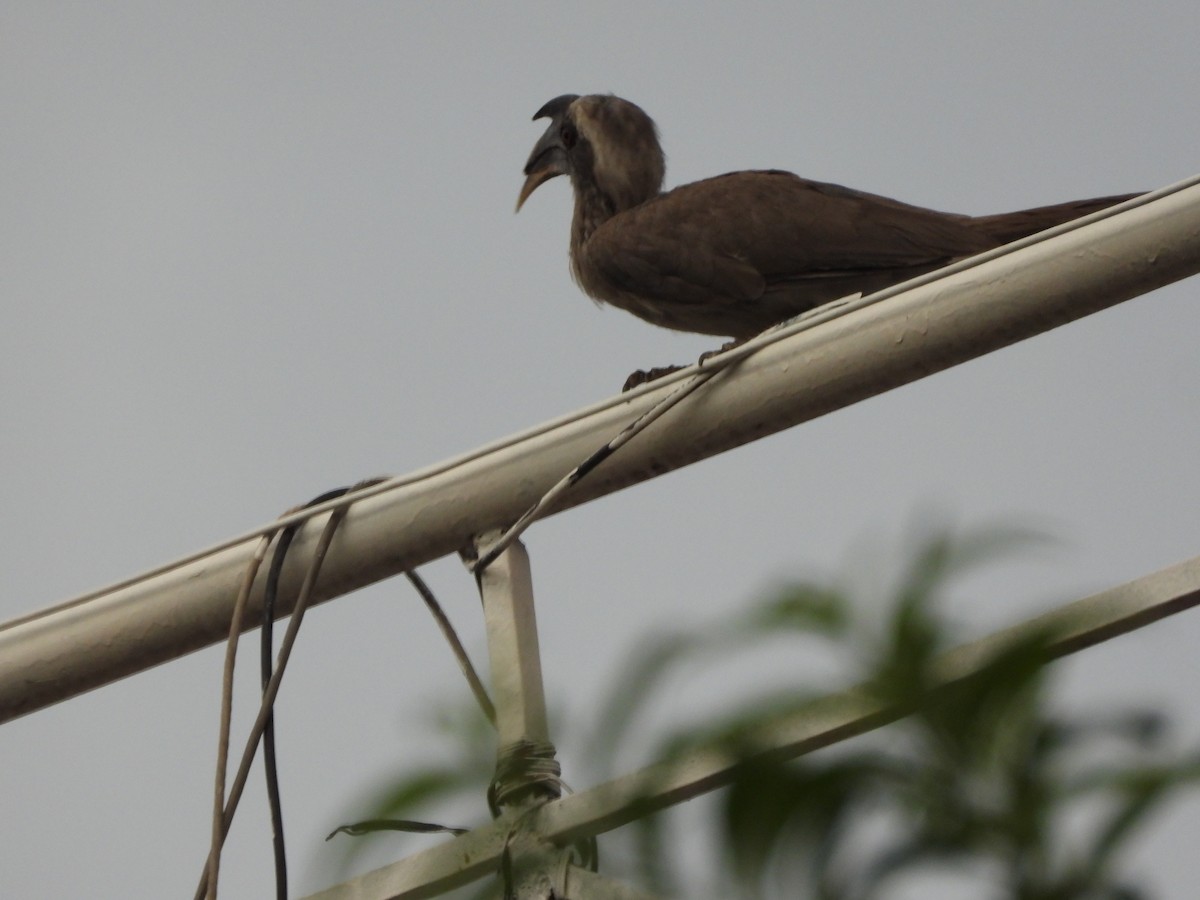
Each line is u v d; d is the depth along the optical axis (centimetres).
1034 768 310
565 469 705
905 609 324
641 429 689
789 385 677
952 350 658
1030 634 325
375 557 730
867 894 305
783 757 327
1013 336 654
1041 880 305
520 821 521
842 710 365
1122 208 643
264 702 710
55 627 760
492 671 670
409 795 384
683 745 334
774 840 310
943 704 316
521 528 694
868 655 324
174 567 759
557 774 586
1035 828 307
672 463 695
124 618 753
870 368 666
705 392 689
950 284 659
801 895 307
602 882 511
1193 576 499
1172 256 631
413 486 729
